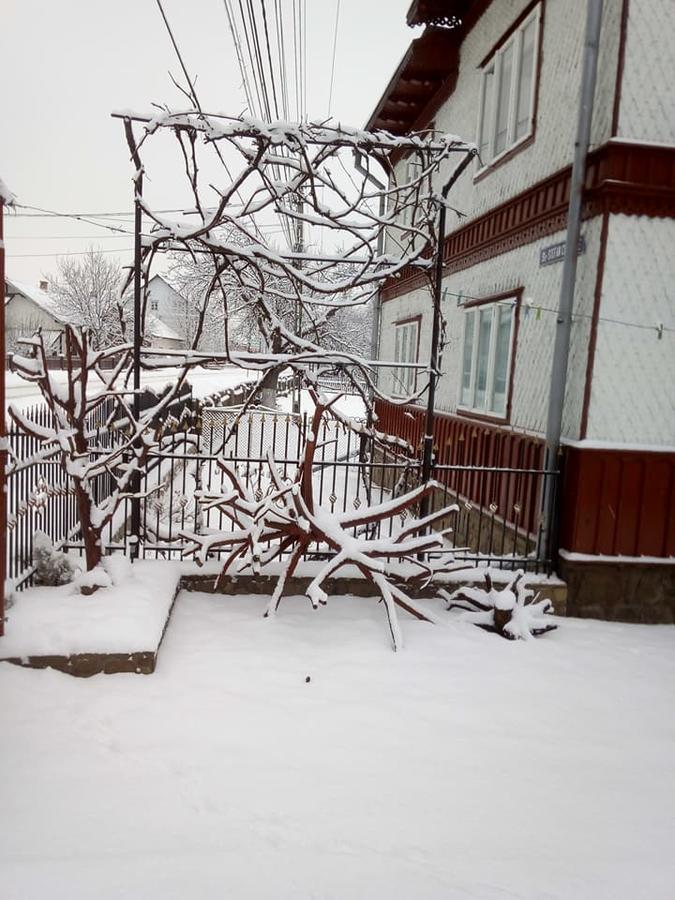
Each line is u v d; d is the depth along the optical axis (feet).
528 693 14.39
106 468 16.30
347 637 16.52
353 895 7.95
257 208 18.76
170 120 16.71
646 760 12.09
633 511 19.47
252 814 9.53
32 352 14.84
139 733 11.51
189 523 26.48
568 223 19.11
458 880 8.44
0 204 12.94
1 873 7.80
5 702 11.96
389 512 17.12
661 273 18.89
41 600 15.05
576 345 19.72
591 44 18.40
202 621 16.87
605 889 8.51
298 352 23.22
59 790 9.72
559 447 19.99
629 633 18.78
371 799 10.18
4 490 13.35
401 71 33.83
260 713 12.57
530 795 10.68
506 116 26.23
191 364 19.11
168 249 19.69
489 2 27.99
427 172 19.07
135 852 8.45
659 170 18.45
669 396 19.39
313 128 17.81
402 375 41.63
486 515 25.88
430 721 12.86
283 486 16.99
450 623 17.85
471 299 28.45
